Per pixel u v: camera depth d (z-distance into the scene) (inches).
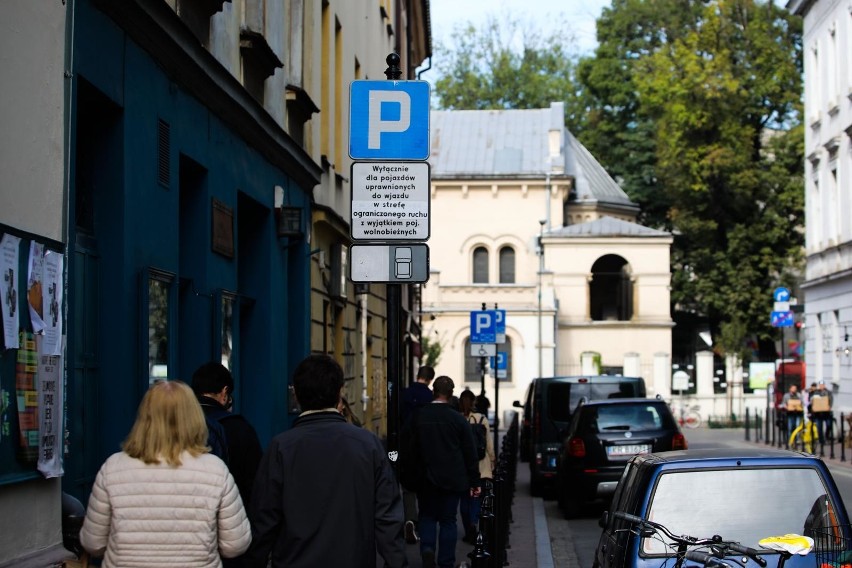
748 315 2468.0
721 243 2546.8
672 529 292.5
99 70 337.4
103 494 216.4
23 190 267.6
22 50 269.0
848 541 283.3
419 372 616.1
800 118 2452.0
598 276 2571.4
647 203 2787.9
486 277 2495.1
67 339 307.0
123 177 363.3
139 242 379.6
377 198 402.6
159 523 214.5
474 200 2497.5
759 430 1593.3
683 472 301.7
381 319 1153.4
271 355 613.9
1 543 249.9
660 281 2367.1
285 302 662.5
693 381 2390.5
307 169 691.4
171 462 216.5
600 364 2320.4
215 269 492.1
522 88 3056.1
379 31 1170.6
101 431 357.4
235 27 514.9
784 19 2439.7
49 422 279.9
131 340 369.4
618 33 2721.5
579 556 599.8
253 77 551.5
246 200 573.0
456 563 528.7
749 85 2418.8
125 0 348.5
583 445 751.7
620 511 323.3
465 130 2642.7
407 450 468.1
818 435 1330.0
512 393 2284.7
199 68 435.2
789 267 2449.6
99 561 303.4
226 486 218.4
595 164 2687.0
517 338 2294.5
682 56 2410.2
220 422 306.2
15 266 258.2
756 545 288.5
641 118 2741.1
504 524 546.3
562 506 819.4
